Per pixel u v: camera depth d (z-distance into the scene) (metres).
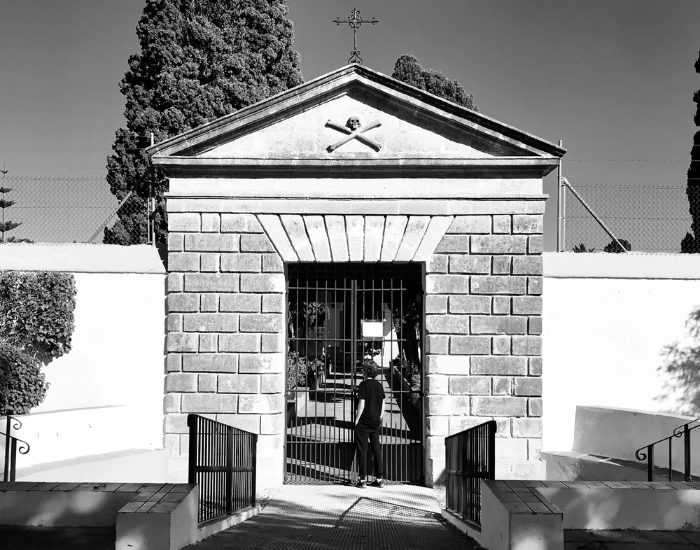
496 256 12.97
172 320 13.07
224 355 13.00
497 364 12.88
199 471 7.61
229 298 13.04
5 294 13.09
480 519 7.97
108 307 13.40
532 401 12.83
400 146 13.05
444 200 13.02
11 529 7.17
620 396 13.27
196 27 25.25
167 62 24.94
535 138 12.66
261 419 12.94
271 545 7.62
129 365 13.29
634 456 12.13
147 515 6.34
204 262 13.08
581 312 13.38
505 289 12.93
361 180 13.11
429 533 8.81
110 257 13.46
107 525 7.27
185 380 13.01
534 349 12.88
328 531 8.89
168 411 13.02
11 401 12.38
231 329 13.02
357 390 13.34
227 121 12.90
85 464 11.30
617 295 13.40
